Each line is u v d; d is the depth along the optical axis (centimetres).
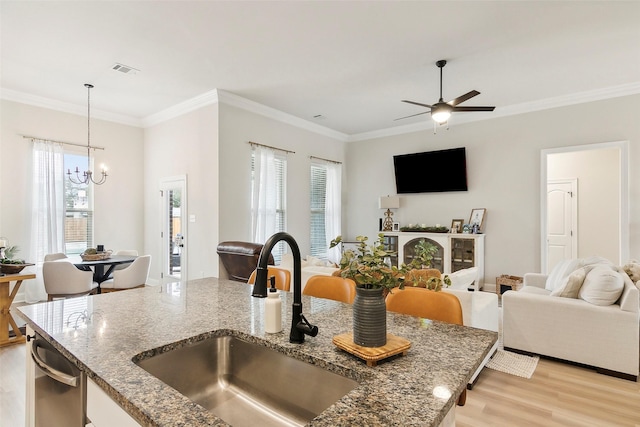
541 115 527
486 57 380
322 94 497
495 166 570
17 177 479
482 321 280
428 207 644
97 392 100
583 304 294
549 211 694
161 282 583
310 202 653
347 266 110
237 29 321
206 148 506
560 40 343
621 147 464
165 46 354
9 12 292
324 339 125
